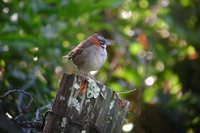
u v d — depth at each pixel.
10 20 11.48
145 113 13.48
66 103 6.39
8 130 5.66
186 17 15.65
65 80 6.43
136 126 12.17
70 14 11.96
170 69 15.34
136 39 14.62
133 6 15.26
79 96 6.41
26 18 11.48
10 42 10.34
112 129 6.67
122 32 14.89
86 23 13.62
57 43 11.60
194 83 15.05
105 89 6.54
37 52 11.04
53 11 11.86
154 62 15.40
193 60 15.20
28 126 7.07
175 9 15.70
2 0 11.45
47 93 9.74
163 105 13.98
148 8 15.36
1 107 7.06
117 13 15.49
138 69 15.23
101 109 6.50
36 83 9.94
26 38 10.43
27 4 11.77
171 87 15.19
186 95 14.39
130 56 14.81
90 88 6.43
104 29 15.16
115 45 14.64
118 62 14.76
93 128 6.44
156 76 15.34
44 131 6.41
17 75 10.34
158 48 14.91
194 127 13.89
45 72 10.57
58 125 6.38
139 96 13.09
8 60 10.77
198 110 14.02
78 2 11.84
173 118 13.80
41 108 7.85
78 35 13.39
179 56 15.41
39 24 11.52
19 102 8.12
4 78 10.10
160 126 13.54
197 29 15.62
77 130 6.38
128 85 14.62
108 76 14.14
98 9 12.07
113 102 6.64
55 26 12.08
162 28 15.62
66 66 10.25
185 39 15.24
